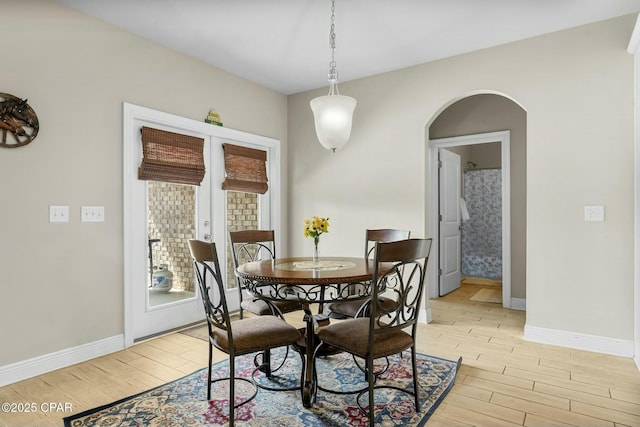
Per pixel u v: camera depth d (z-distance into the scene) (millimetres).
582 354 2832
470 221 6336
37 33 2506
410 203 3773
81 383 2385
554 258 3051
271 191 4543
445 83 3568
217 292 3896
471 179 6312
